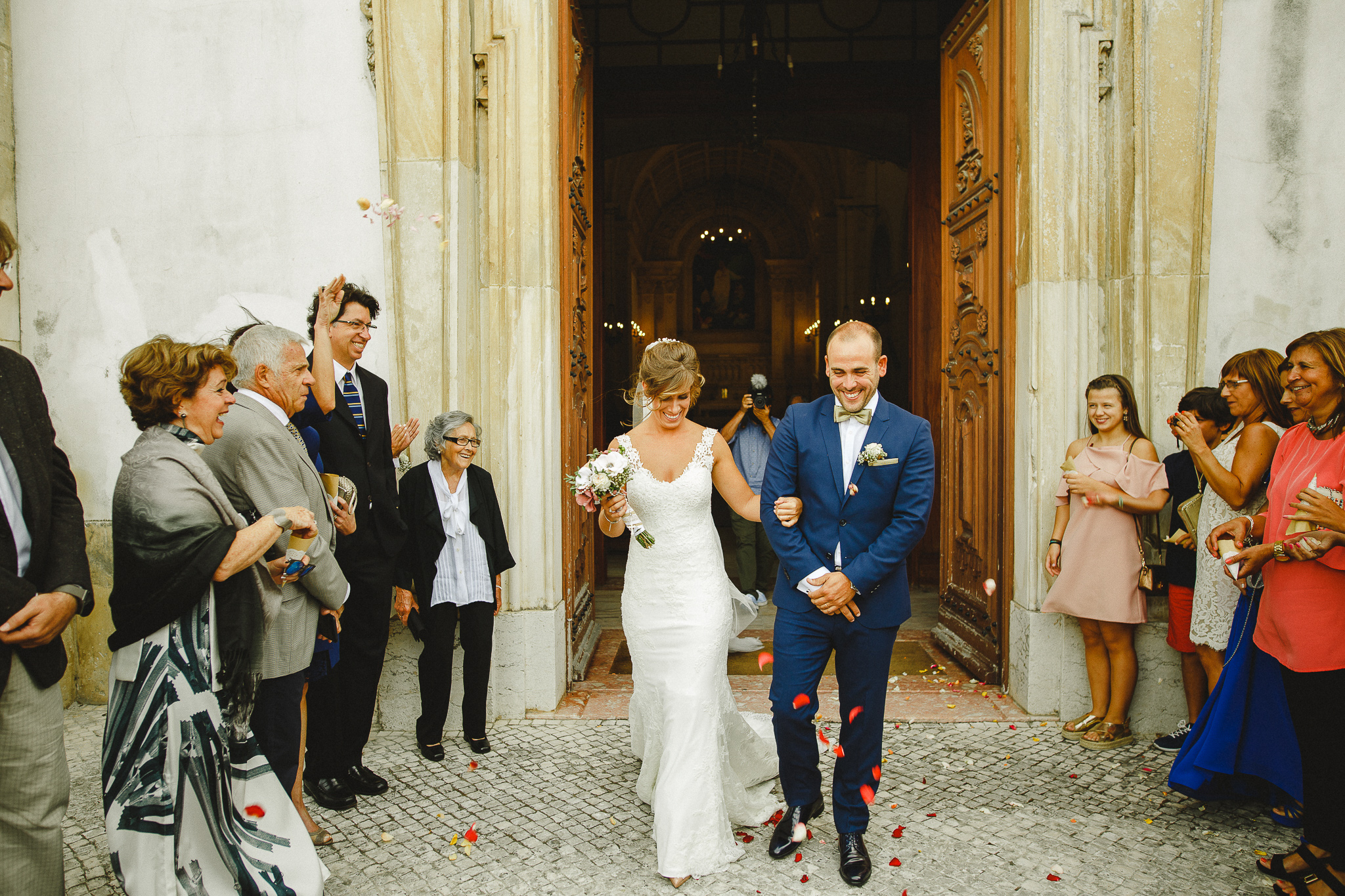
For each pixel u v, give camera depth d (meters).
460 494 3.36
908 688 4.14
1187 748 2.80
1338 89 3.66
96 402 4.04
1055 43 3.65
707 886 2.41
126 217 3.97
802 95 6.89
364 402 3.08
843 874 2.42
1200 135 3.61
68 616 1.92
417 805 2.95
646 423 2.82
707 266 22.69
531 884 2.43
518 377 3.79
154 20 3.91
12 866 1.89
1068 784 3.07
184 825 2.04
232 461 2.26
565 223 4.13
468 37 3.75
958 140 4.70
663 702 2.61
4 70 3.96
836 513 2.50
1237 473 2.85
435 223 3.57
